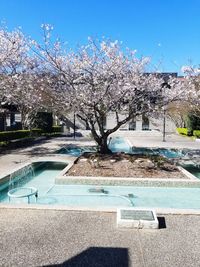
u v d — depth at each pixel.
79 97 11.15
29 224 5.05
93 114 12.25
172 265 3.81
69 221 5.17
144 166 10.13
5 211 5.62
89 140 21.59
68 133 28.06
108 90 11.41
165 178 8.92
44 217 5.35
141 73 11.92
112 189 8.60
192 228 4.94
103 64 11.30
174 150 16.20
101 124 12.34
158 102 12.20
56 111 12.58
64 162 11.39
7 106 25.33
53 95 11.88
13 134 19.50
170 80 13.13
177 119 30.08
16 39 13.63
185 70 15.45
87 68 11.21
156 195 8.16
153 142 20.64
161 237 4.60
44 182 9.77
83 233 4.71
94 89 11.25
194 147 17.23
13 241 4.43
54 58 11.41
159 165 10.27
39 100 13.12
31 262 3.86
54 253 4.09
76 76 11.38
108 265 3.81
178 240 4.51
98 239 4.51
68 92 11.47
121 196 7.87
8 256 4.01
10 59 13.63
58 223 5.09
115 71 11.32
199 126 26.08
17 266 3.77
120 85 11.45
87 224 5.05
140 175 9.21
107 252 4.13
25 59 13.45
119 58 11.38
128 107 12.06
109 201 7.59
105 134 12.52
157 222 4.90
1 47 13.59
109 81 11.31
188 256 4.04
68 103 11.52
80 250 4.18
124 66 11.64
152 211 5.39
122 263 3.85
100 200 7.66
